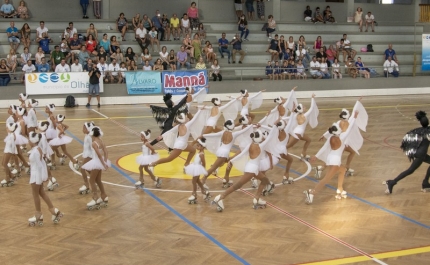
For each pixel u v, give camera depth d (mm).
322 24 36344
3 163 13250
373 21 36656
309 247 9523
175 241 9812
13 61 27781
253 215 11266
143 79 28547
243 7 35781
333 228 10508
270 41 33594
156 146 18141
